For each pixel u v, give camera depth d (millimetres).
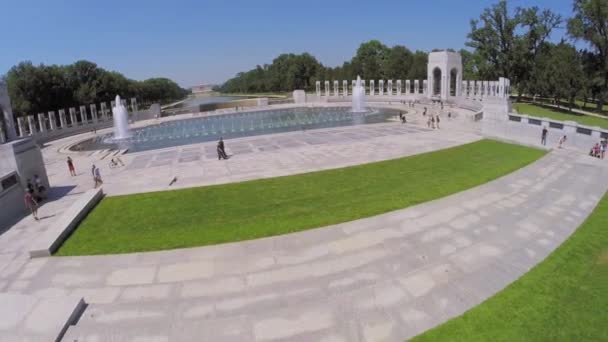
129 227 16750
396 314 9688
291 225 15672
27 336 8922
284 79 157125
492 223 15305
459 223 15328
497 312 9672
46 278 12359
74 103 81562
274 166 27609
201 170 27797
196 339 8984
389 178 22719
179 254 13570
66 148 46344
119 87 96688
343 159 28750
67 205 21484
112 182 26078
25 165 21703
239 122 61750
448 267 11922
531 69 77625
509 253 12812
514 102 75688
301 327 9289
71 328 9492
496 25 79812
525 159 26562
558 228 14836
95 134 58906
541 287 10742
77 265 13133
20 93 71312
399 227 15039
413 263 12219
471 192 19203
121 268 12758
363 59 138750
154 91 144625
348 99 87062
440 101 71812
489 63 82812
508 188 19844
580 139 28969
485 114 37719
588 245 13281
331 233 14672
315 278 11539
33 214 19328
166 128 60375
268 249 13602
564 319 9391
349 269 11984
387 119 54438
